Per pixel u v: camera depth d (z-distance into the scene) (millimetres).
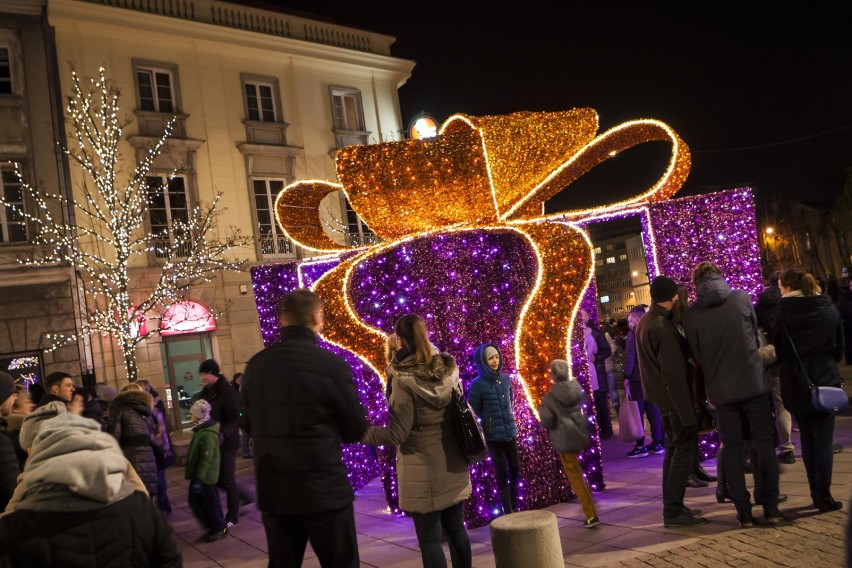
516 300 6262
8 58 17562
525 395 6188
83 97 18266
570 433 5215
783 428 6367
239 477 10703
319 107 23078
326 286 6605
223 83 21172
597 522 5191
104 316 17312
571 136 6703
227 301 20312
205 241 19422
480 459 4086
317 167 22719
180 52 20484
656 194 7344
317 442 3207
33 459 2152
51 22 18078
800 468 6094
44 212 17156
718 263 7266
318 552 3234
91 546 2104
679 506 4840
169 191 19891
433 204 6148
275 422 3215
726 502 5336
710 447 7137
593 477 6422
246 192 21094
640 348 4969
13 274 16359
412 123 10445
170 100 20203
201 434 6781
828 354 4715
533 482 6090
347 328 6609
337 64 23625
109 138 17891
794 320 4699
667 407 4840
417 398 3969
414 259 6004
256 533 6832
